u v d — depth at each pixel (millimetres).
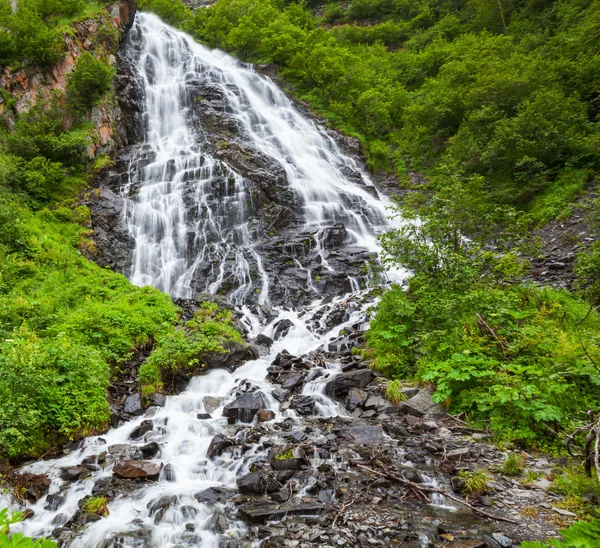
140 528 4910
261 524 4812
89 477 5953
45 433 6699
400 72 33062
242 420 7633
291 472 5742
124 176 18969
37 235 13422
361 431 6785
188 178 18844
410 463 5879
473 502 4941
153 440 6957
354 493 5250
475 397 7059
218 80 28406
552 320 8219
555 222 15203
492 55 24922
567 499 4832
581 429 5258
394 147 26891
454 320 8562
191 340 9789
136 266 15531
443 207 10328
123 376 8891
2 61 18266
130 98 23469
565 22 26234
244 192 18266
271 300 14195
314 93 29750
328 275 15039
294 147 23969
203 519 5020
